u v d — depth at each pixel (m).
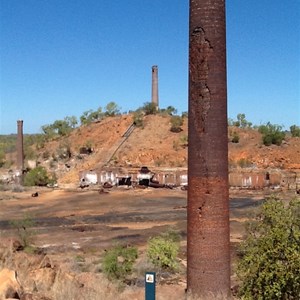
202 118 15.59
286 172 71.69
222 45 15.68
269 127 94.75
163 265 21.86
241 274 13.94
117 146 92.81
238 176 67.25
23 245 23.23
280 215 12.40
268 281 11.52
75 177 79.44
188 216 16.03
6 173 84.50
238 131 97.56
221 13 15.66
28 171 81.75
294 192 55.97
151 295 10.76
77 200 54.81
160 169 77.00
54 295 11.31
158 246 22.30
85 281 16.44
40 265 15.51
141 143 93.88
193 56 15.77
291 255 11.28
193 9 15.77
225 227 15.75
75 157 91.44
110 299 13.39
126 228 35.94
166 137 95.81
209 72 15.52
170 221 39.34
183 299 15.80
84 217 42.22
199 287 15.59
